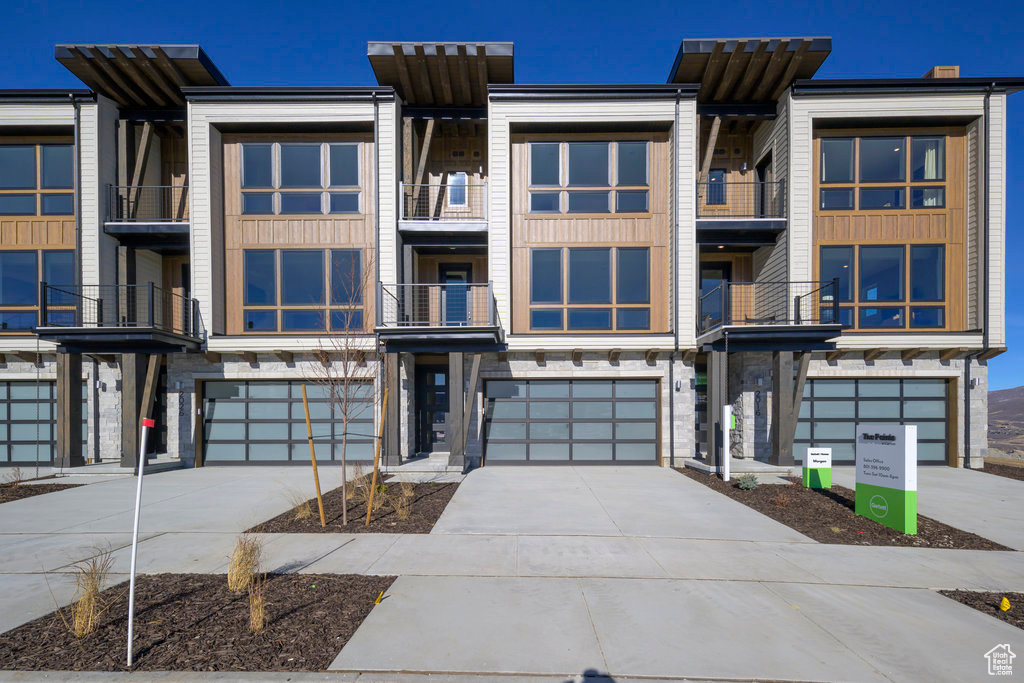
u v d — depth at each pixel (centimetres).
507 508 901
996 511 905
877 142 1421
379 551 663
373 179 1407
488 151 1434
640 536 736
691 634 446
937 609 503
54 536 741
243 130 1408
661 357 1402
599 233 1415
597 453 1420
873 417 1434
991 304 1366
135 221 1400
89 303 1361
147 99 1434
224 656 402
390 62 1305
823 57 1310
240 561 538
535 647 422
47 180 1430
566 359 1411
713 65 1327
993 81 1334
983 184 1363
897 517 772
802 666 397
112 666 388
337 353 1329
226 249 1412
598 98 1379
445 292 1553
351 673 381
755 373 1416
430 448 1538
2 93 1355
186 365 1397
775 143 1448
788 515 856
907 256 1406
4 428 1419
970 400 1398
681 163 1380
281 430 1415
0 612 488
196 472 1310
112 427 1413
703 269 1609
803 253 1372
